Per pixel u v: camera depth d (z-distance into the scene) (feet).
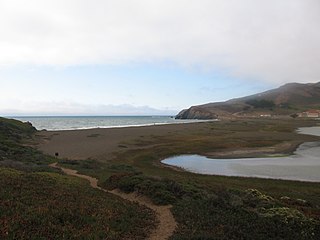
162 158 185.98
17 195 51.67
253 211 62.28
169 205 65.92
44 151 195.21
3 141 171.22
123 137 280.72
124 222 48.57
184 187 77.66
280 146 236.43
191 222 52.08
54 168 109.29
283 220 56.54
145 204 67.41
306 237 50.24
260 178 130.21
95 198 60.75
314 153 205.77
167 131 346.33
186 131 348.59
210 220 53.21
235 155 198.49
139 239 44.04
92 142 245.45
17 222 40.09
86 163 136.05
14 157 129.70
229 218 55.01
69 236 39.19
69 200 54.60
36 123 652.48
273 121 625.41
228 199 70.33
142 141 252.42
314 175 139.33
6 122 284.82
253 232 48.88
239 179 126.93
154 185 75.20
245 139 272.10
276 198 88.58
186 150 213.46
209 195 72.59
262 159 184.14
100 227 44.04
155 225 51.52
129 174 89.56
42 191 57.06
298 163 169.78
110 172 115.96
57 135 297.53
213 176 132.57
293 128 435.53
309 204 83.25
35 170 95.25
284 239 47.98
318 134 348.79
